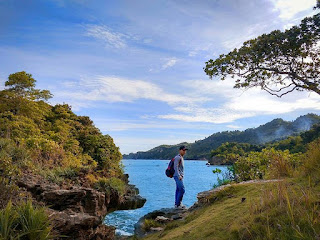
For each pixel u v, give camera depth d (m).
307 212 2.72
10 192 6.54
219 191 5.73
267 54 11.18
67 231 7.43
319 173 4.04
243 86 11.81
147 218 7.00
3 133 19.09
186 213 6.29
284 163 6.42
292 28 10.98
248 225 2.98
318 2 10.50
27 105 28.22
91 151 27.86
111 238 9.69
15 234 4.55
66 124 30.59
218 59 11.89
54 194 10.52
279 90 12.25
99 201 14.10
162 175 60.88
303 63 11.55
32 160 14.80
